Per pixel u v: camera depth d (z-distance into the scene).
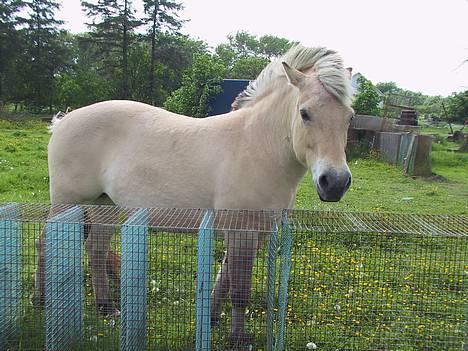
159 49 43.09
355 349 2.99
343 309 3.34
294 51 3.29
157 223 3.17
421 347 3.02
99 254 3.49
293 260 3.62
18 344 2.94
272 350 2.86
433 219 3.21
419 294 3.34
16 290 3.00
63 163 3.61
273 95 3.26
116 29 41.69
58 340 2.89
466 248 3.44
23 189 7.88
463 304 3.23
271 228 2.93
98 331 3.12
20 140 14.53
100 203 3.83
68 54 43.38
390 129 16.59
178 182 3.31
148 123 3.51
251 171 3.16
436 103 61.53
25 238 3.52
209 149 3.28
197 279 2.66
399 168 13.41
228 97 17.30
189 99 17.59
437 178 11.91
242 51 68.00
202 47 55.06
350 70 3.06
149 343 2.99
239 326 3.10
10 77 39.06
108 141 3.56
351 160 14.96
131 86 40.00
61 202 3.68
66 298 2.94
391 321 3.20
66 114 3.80
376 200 8.50
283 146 3.15
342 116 2.80
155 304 3.39
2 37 38.81
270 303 2.83
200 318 2.69
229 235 3.04
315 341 3.06
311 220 3.07
